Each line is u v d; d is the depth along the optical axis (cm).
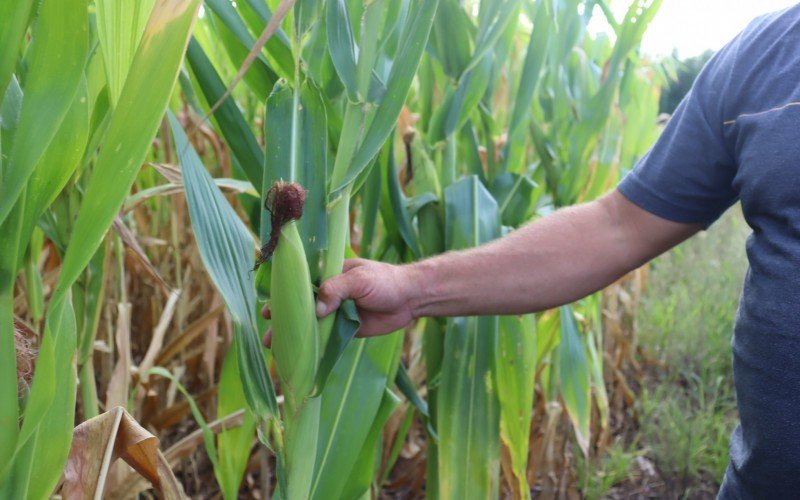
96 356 250
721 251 497
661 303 449
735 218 484
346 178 102
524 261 137
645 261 143
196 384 286
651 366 420
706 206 135
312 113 103
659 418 321
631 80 277
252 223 156
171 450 176
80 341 141
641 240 140
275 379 217
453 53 169
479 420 161
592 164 242
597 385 272
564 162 244
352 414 130
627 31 192
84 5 66
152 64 69
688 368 382
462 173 238
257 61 122
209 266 92
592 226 141
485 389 162
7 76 67
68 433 86
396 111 101
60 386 85
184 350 263
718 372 372
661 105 545
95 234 73
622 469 281
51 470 85
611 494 285
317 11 99
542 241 139
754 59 121
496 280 135
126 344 175
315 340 102
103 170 71
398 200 158
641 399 368
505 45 204
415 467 260
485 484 161
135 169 72
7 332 73
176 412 211
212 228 97
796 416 109
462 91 172
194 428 272
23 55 96
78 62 68
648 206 137
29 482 83
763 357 112
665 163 135
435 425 180
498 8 157
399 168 212
